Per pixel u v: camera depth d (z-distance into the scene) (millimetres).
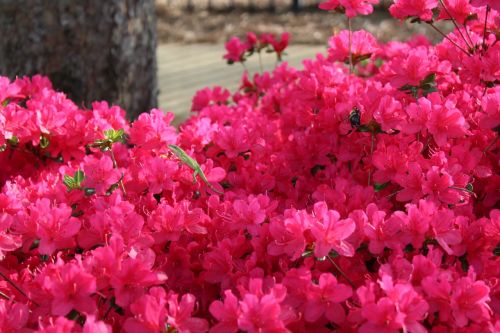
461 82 1499
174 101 3979
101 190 1235
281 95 1746
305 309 1062
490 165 1339
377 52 1676
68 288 1037
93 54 1913
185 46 5707
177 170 1299
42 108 1442
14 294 1141
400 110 1287
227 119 1625
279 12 6859
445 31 5598
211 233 1210
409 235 1111
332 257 1105
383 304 1009
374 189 1282
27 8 1879
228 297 1026
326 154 1433
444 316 1043
